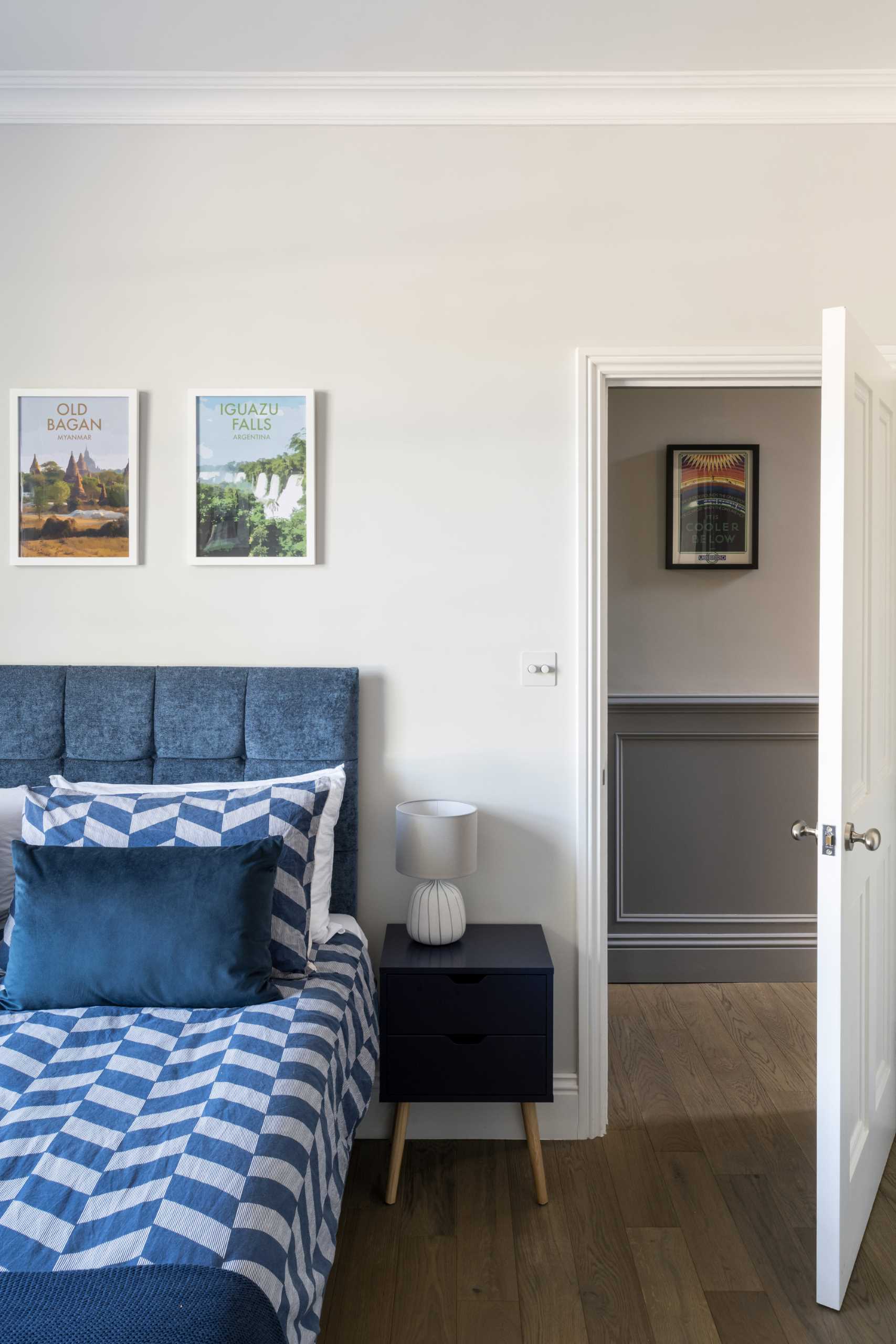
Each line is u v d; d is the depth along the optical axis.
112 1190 1.28
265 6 2.16
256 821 2.12
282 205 2.52
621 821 3.65
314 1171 1.44
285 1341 1.11
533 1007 2.22
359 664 2.56
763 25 2.25
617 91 2.48
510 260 2.53
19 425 2.54
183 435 2.54
